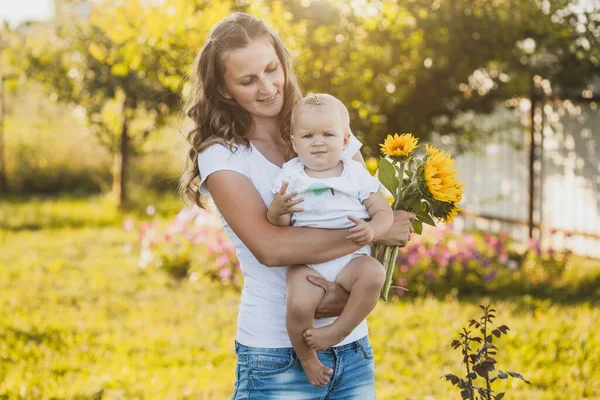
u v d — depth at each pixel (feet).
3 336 20.97
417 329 21.68
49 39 43.14
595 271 29.27
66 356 19.52
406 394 16.43
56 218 45.21
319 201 8.30
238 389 8.56
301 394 8.35
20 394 16.16
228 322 23.27
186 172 9.11
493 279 27.66
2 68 47.52
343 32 25.52
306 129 8.38
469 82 30.91
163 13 23.06
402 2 26.04
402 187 8.82
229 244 28.96
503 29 28.12
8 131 58.54
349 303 8.21
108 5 24.66
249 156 8.57
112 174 58.54
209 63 8.55
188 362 19.36
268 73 8.49
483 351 9.46
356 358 8.61
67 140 58.95
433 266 27.89
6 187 56.18
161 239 30.83
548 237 34.27
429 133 30.58
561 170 33.71
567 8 30.01
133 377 17.80
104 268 31.27
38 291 26.86
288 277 8.32
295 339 8.20
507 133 36.32
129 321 23.07
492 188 38.27
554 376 17.61
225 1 23.30
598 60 30.60
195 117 8.85
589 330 20.83
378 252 8.80
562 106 33.65
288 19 24.49
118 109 47.57
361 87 26.20
